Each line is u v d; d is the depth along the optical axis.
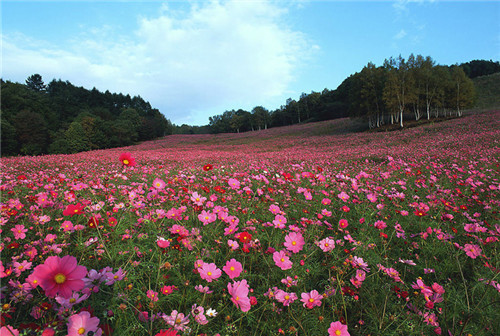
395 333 1.49
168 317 1.19
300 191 3.61
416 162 8.94
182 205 3.09
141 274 1.72
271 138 43.41
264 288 1.82
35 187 3.96
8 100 54.09
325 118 74.81
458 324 1.61
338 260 2.12
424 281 2.13
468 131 20.34
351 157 12.70
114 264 1.81
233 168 8.98
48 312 1.25
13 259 1.69
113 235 2.11
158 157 16.91
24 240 2.16
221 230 2.63
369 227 2.96
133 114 73.75
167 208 3.30
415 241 2.75
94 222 1.90
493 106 45.72
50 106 68.81
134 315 1.30
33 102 59.16
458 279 2.15
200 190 3.93
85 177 5.89
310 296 1.57
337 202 3.99
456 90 38.88
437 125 27.34
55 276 0.95
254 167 8.17
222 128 99.69
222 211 2.44
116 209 2.45
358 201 3.72
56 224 2.51
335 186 4.65
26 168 9.12
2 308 1.18
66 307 1.22
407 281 2.12
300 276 1.98
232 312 1.56
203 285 1.80
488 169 6.93
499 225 2.61
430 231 2.57
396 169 7.54
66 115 72.38
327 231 2.98
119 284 1.42
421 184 5.24
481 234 2.76
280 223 2.33
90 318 1.04
